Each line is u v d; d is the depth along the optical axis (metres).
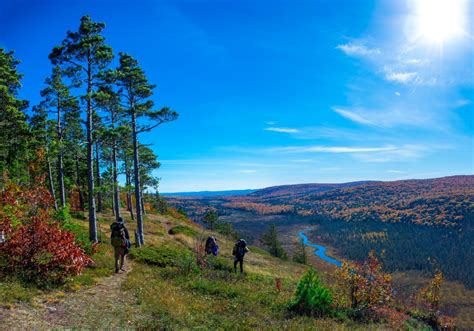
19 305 7.36
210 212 80.44
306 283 11.68
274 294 13.16
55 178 38.44
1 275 9.02
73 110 23.86
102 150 36.44
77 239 14.88
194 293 11.61
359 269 13.80
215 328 8.15
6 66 26.06
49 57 19.41
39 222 10.48
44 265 9.79
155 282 12.26
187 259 15.52
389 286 13.74
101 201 42.97
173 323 7.91
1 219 10.26
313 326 9.33
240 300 11.38
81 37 19.72
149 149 40.66
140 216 23.67
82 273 11.74
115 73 20.58
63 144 21.25
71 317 7.35
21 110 27.80
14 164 27.84
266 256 37.84
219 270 17.38
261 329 8.45
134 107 23.72
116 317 7.81
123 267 14.59
